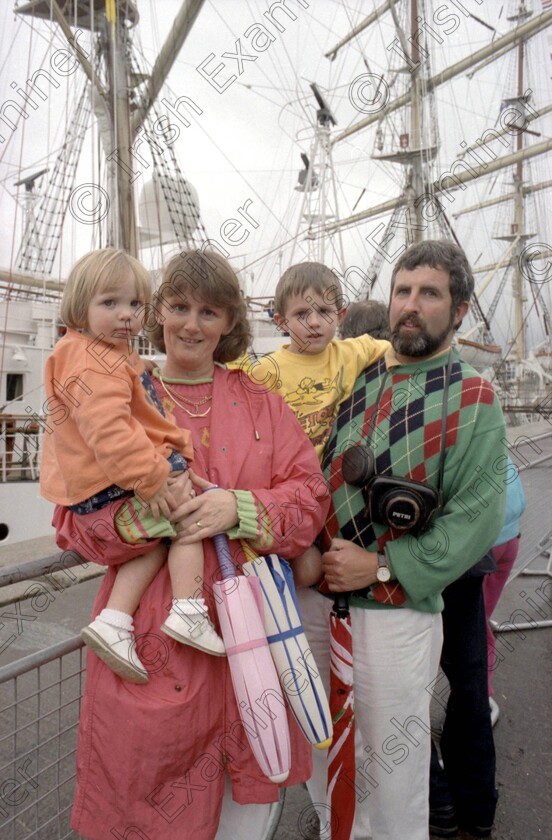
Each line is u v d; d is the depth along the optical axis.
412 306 1.63
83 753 1.28
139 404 1.35
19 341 9.94
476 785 2.04
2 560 4.16
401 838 1.73
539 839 2.04
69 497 1.28
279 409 1.54
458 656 2.04
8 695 2.74
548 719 2.76
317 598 1.82
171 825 1.24
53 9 7.92
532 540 4.12
